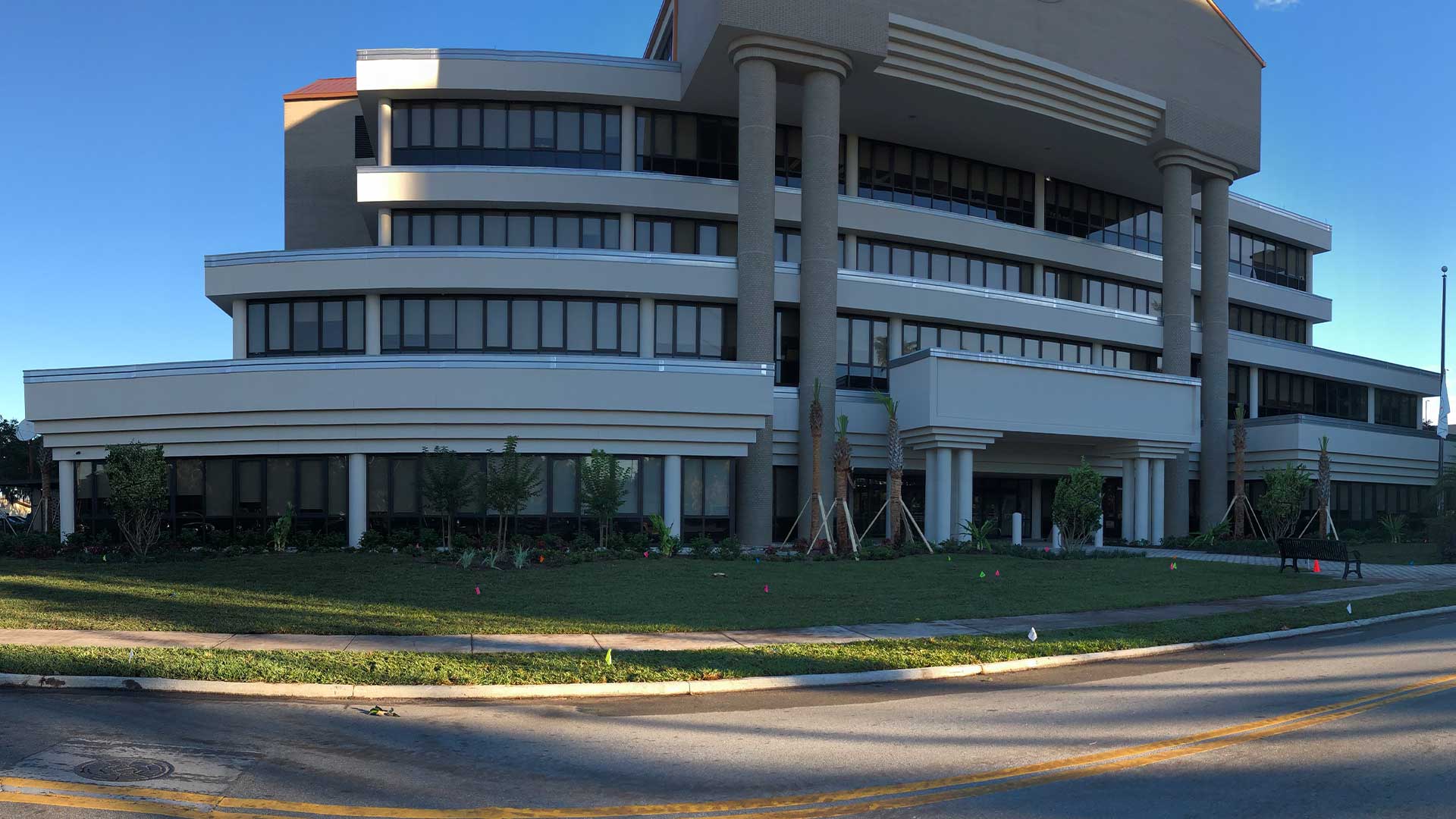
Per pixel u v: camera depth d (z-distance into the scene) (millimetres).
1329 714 9594
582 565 21984
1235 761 7820
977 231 39188
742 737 8742
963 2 33781
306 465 27328
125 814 6324
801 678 11352
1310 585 22031
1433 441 46438
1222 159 40781
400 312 31703
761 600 17656
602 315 32406
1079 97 36656
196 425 26938
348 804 6695
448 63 32906
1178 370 39625
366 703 10125
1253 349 47000
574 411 27562
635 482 28312
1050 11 35844
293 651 12352
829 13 31188
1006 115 36469
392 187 32688
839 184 38125
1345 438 42625
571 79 33438
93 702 9750
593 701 10367
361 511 26922
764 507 29969
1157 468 36375
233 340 31562
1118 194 45688
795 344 34312
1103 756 8023
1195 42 40031
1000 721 9406
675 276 31875
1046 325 38469
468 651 12625
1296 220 51062
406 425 27109
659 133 34969
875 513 35094
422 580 19016
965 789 7105
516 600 16938
